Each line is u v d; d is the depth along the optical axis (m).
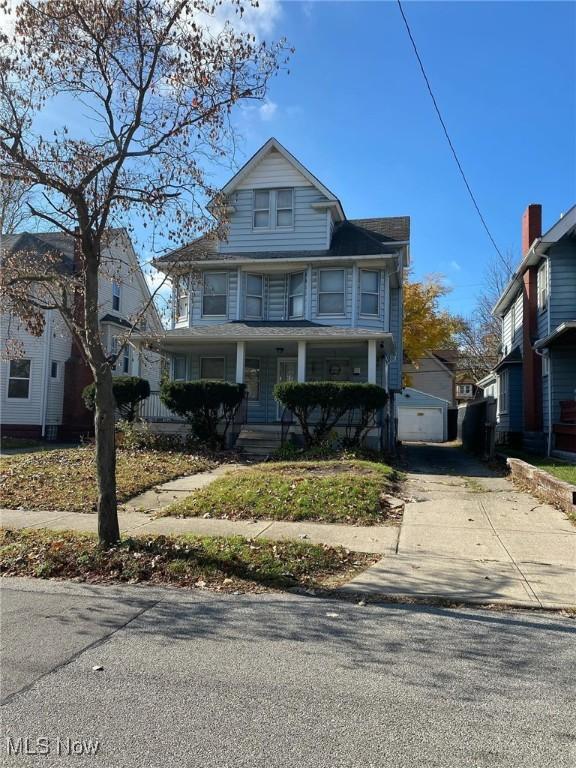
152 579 5.96
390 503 9.32
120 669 3.88
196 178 8.23
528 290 18.47
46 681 3.70
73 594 5.54
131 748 2.95
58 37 6.63
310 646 4.28
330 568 6.27
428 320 36.66
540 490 9.97
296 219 19.23
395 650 4.21
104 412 6.84
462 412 29.41
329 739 3.02
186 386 15.54
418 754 2.89
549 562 6.34
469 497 9.98
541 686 3.64
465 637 4.46
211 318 19.33
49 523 8.27
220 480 10.74
